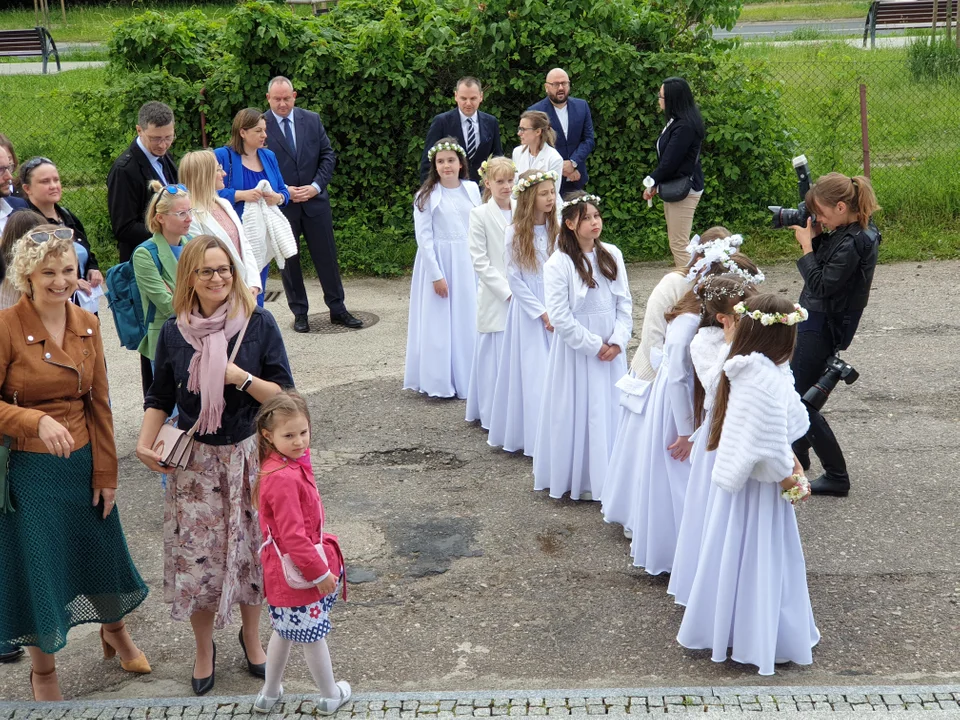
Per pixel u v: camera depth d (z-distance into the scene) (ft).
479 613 15.33
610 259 18.29
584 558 16.83
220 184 21.04
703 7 34.96
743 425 12.82
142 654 14.28
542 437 18.85
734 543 13.35
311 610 11.99
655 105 34.78
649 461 15.71
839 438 20.85
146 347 17.01
